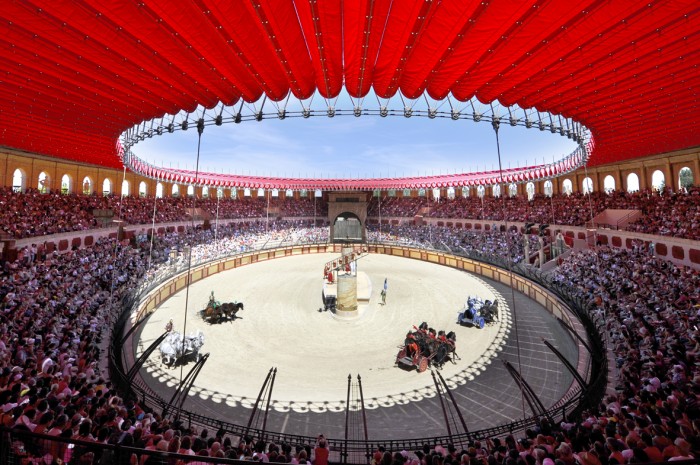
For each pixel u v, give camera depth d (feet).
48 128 76.07
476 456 24.12
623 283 71.20
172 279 105.91
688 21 37.14
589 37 40.81
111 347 51.44
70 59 46.55
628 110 67.41
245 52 46.32
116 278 84.89
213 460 13.98
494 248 141.79
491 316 80.79
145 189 162.50
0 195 93.40
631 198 119.03
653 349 42.29
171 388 50.98
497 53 46.42
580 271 90.17
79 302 60.70
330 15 39.11
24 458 15.62
